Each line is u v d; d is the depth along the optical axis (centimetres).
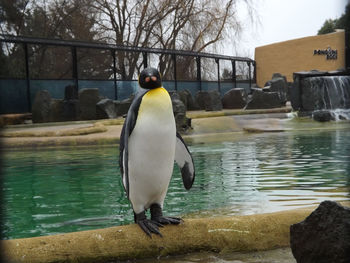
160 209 317
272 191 515
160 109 288
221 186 557
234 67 3100
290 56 3553
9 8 2484
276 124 1590
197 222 303
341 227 221
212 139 1210
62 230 382
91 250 279
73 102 1938
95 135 1203
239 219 310
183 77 2959
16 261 264
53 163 811
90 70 2862
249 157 815
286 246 304
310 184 545
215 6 3081
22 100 1992
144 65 2447
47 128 1497
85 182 614
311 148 911
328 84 1819
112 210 453
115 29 3019
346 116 1697
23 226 396
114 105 1934
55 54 2767
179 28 3084
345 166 673
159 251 289
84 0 2858
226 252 296
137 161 292
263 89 2422
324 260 228
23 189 572
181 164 338
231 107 2412
